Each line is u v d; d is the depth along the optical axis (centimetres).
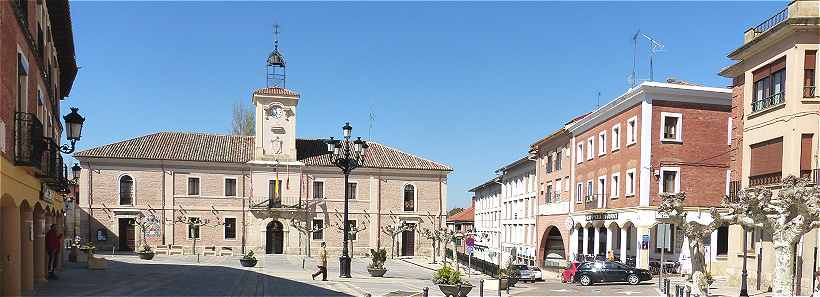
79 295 1606
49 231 2089
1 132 1117
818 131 2081
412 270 3456
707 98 3353
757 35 2389
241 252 4838
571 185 4238
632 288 2712
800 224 1466
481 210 7300
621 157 3516
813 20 2078
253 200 4906
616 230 3991
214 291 1830
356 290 2003
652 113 3291
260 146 4978
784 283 1480
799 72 2117
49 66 2028
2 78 1120
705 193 3319
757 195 1636
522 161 5253
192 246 4766
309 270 3025
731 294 2183
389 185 5188
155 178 4750
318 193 5066
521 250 5319
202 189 4834
